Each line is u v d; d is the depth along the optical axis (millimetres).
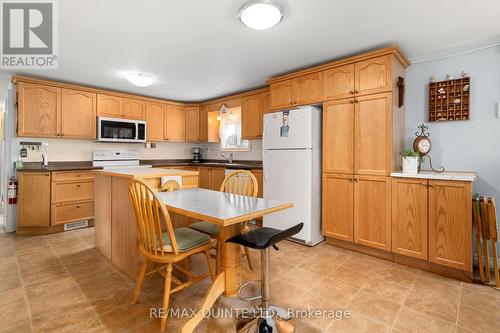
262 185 3754
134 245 2141
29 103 3477
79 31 2324
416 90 2910
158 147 5211
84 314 1705
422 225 2363
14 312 1719
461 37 2432
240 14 1977
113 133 4203
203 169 4773
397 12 2018
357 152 2746
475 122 2600
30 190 3371
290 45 2619
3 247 2938
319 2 1881
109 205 2514
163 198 1824
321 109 3135
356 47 2654
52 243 3076
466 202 2148
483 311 1760
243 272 1817
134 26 2242
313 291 2018
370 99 2650
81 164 4203
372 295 1963
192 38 2467
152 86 4141
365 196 2703
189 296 1936
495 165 2512
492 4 1903
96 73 3459
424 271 2377
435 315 1717
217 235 2018
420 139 2707
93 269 2373
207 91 4477
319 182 3123
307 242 2996
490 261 2484
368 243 2688
